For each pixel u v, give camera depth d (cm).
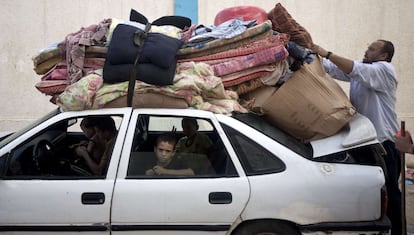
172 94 304
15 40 696
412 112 736
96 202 292
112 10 712
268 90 335
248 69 326
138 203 291
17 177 301
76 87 305
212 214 291
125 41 308
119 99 307
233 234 298
